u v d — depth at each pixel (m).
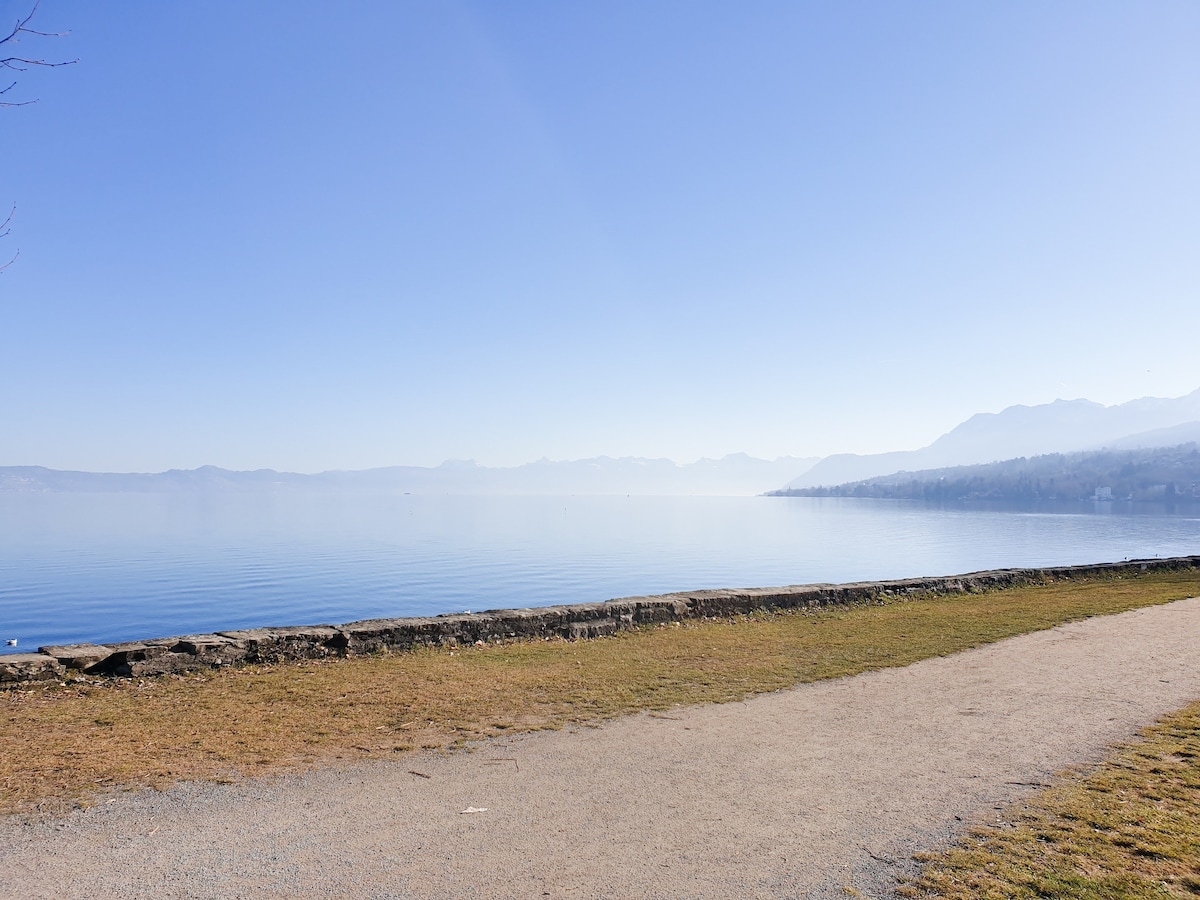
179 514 169.12
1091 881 3.81
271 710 7.39
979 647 10.67
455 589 44.34
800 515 180.38
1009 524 128.88
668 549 79.38
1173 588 17.09
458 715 7.21
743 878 3.90
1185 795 4.96
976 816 4.71
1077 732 6.51
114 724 6.85
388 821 4.64
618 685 8.51
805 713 7.28
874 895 3.72
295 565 58.66
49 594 41.03
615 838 4.41
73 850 4.18
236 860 4.08
